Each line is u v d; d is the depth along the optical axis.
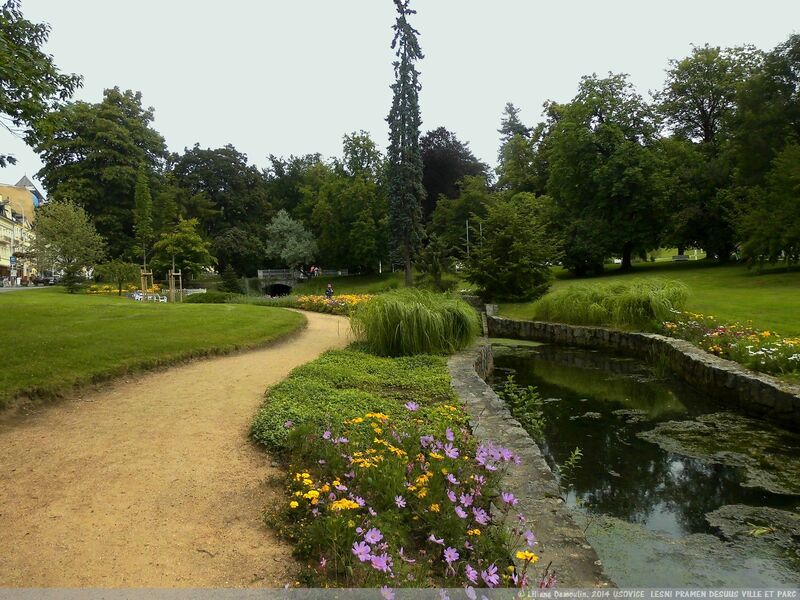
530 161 44.50
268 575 2.68
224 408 5.96
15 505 3.50
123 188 41.22
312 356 9.80
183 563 2.81
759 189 23.14
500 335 18.08
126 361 7.69
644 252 32.62
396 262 32.66
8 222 58.78
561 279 31.78
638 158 29.31
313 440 4.15
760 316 12.21
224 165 53.28
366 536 2.44
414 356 9.17
